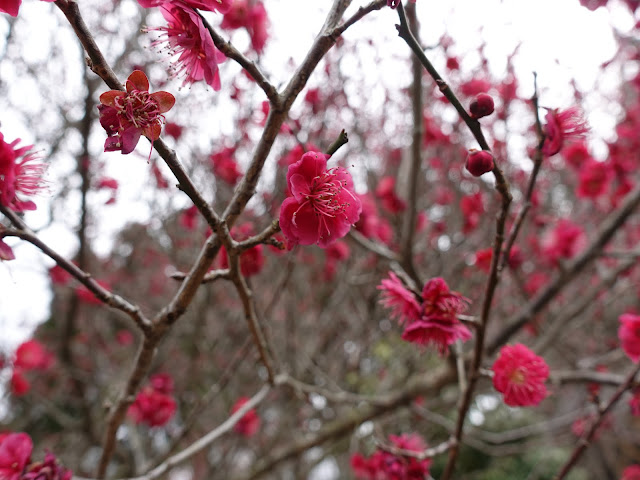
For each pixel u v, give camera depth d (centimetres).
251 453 479
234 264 120
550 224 365
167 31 116
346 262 358
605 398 479
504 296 397
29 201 120
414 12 209
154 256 448
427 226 382
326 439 338
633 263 327
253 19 214
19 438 130
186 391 408
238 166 280
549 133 134
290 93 112
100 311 426
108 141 95
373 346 394
